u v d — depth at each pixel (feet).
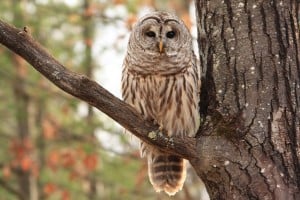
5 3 76.64
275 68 30.68
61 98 77.92
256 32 31.04
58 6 77.41
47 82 77.97
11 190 79.00
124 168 76.28
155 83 39.86
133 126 31.04
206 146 30.40
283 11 31.14
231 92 31.01
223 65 31.45
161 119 40.57
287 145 29.96
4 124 91.35
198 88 39.58
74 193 80.12
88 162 70.59
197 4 33.30
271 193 29.45
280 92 30.48
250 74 30.81
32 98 80.28
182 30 40.93
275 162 29.73
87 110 76.38
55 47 77.56
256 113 30.35
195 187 76.13
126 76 40.96
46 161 75.41
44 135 76.48
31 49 30.86
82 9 77.97
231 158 29.99
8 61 76.95
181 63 39.75
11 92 82.48
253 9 31.19
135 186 75.20
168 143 30.76
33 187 79.97
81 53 77.25
